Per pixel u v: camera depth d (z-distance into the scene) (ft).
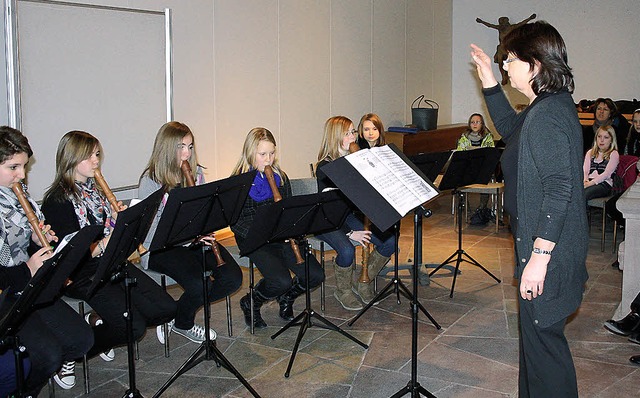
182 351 11.53
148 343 11.89
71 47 13.50
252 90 19.79
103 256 7.98
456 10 32.94
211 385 10.17
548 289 7.22
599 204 17.80
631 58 29.84
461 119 33.58
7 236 8.68
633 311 11.85
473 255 17.62
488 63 8.36
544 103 7.06
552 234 6.82
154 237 9.12
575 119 7.07
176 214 9.00
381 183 8.09
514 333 12.18
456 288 14.84
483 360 11.02
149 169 11.32
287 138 21.49
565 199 6.81
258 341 11.89
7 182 8.69
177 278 11.10
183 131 11.18
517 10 31.73
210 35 18.04
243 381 9.61
